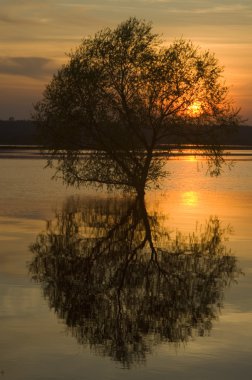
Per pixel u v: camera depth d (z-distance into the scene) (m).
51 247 34.50
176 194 67.88
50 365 16.67
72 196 64.50
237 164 134.62
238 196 65.50
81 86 56.56
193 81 58.78
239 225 43.38
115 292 24.80
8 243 35.34
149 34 58.09
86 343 18.45
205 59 58.94
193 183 84.94
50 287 25.20
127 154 58.44
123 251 33.97
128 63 57.88
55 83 57.28
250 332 19.53
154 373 16.22
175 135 60.50
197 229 41.59
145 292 24.89
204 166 131.50
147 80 57.97
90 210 52.12
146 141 59.03
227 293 24.64
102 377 15.92
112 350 17.83
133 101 58.47
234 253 33.25
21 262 30.06
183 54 58.72
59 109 57.03
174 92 58.56
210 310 22.11
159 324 20.44
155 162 60.31
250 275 27.92
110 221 45.62
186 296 24.17
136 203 57.75
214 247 35.00
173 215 49.19
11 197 62.69
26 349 17.86
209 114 59.91
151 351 17.86
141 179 59.06
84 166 59.19
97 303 22.98
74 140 58.06
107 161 58.91
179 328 19.97
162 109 59.19
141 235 39.28
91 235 39.16
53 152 58.44
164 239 37.84
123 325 20.27
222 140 60.78
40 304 22.58
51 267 29.11
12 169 106.69
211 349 18.00
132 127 58.38
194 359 17.20
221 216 48.41
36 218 46.50
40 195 65.19
